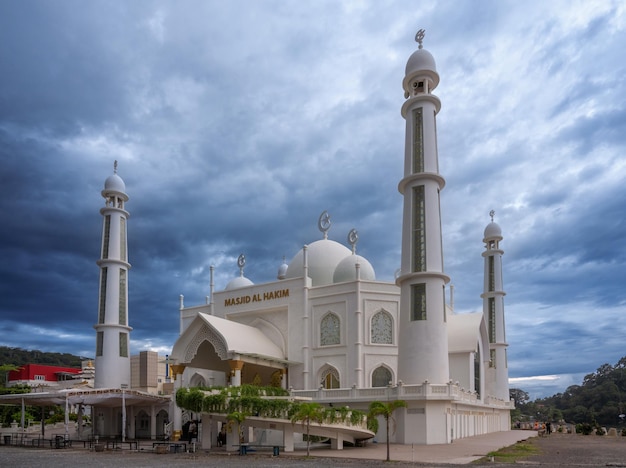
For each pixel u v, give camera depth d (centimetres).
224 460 2948
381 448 3625
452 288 7506
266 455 3209
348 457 3020
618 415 11088
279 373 5534
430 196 4619
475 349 5653
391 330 5253
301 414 3133
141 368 9344
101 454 3572
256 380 5753
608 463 2644
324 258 6100
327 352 5306
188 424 5434
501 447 3709
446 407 4078
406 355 4381
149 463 2828
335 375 5256
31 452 3834
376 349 5169
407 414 4081
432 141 4731
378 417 4191
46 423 8588
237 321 6038
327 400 4394
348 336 5216
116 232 6531
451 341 5741
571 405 12600
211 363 5691
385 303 5284
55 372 13525
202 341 5059
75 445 4600
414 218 4647
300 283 5603
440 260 4525
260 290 5872
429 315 4372
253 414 3394
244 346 4959
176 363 5131
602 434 6159
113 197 6638
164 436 5647
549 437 5419
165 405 5800
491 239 8038
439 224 4609
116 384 6175
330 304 5397
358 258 5850
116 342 6259
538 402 15912
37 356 19325
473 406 5334
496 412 6838
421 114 4803
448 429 4106
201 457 3175
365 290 5259
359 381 5050
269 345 5425
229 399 3516
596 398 12025
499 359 7650
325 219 6706
